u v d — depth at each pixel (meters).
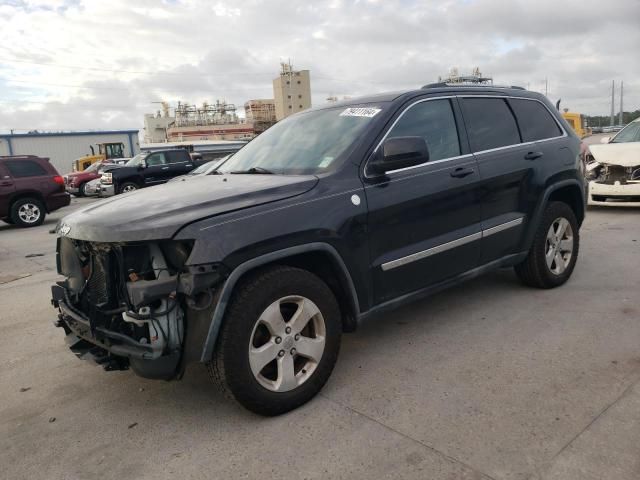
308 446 2.80
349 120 3.91
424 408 3.10
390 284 3.62
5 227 14.20
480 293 5.09
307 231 3.10
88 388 3.69
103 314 3.02
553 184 4.84
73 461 2.83
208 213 2.89
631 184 9.09
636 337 3.89
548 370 3.47
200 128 109.62
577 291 5.00
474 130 4.35
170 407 3.33
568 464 2.51
